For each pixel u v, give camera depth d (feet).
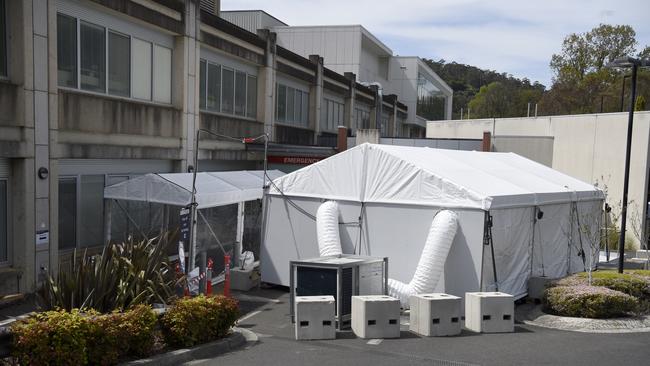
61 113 49.39
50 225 48.21
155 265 38.42
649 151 92.79
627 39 184.96
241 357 32.01
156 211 60.85
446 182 46.44
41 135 47.06
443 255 44.39
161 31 62.90
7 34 45.11
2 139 43.78
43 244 47.52
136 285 35.65
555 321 42.11
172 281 38.86
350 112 124.57
